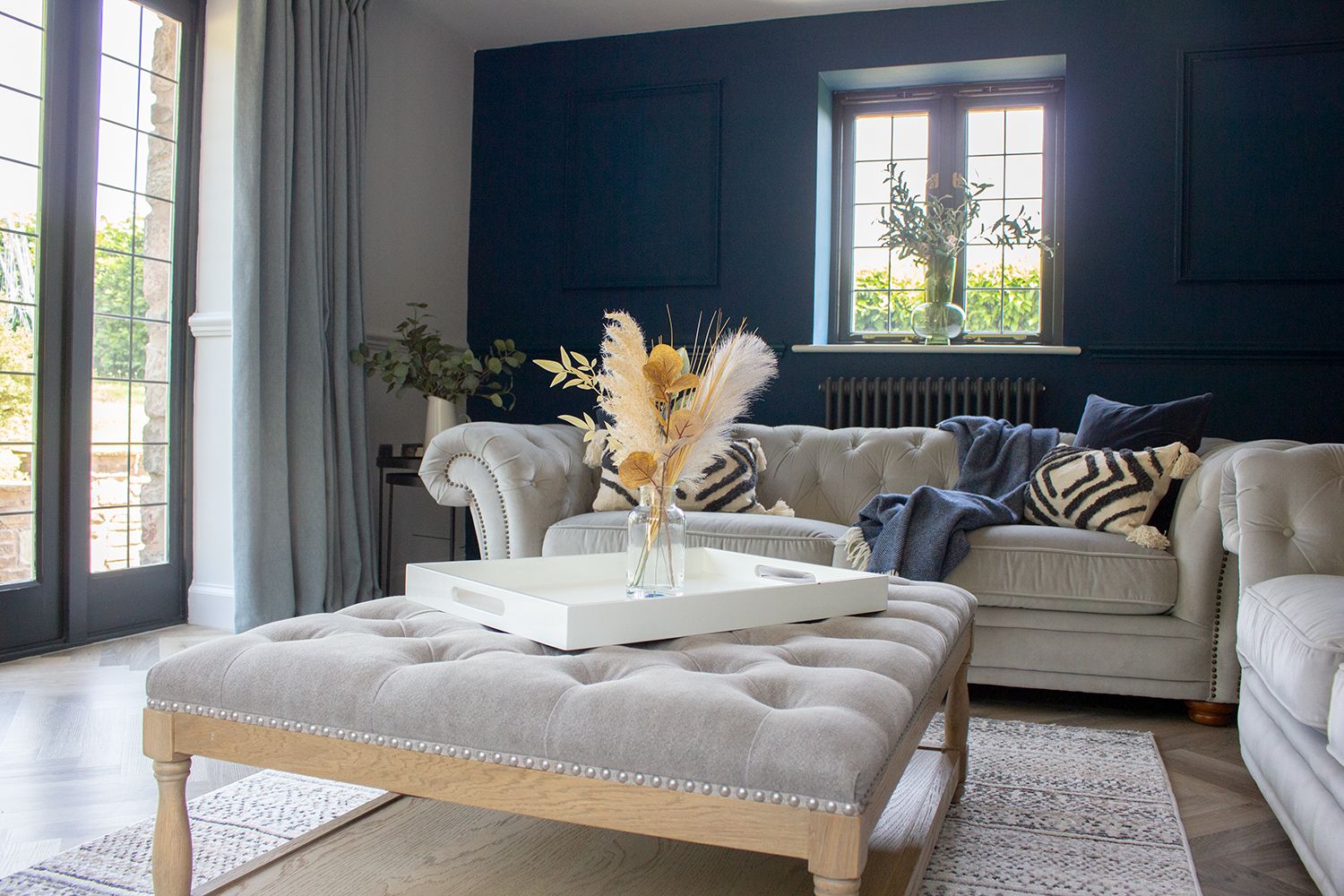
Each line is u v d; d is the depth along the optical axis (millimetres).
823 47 4645
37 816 1966
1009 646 2828
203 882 1598
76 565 3340
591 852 1690
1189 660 2713
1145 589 2727
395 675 1308
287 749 1326
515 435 3346
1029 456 3406
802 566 1985
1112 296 4285
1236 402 4168
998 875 1740
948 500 2934
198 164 3766
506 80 5066
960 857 1813
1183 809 2105
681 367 1715
